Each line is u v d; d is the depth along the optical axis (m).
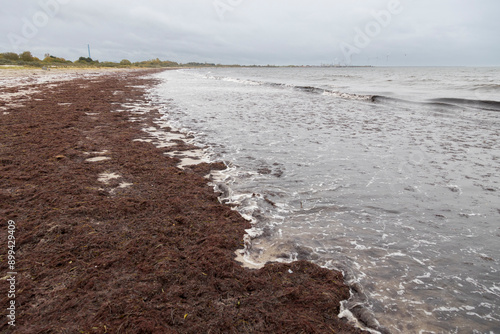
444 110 15.43
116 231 3.75
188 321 2.44
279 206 4.87
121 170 5.98
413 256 3.60
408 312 2.75
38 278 2.85
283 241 3.87
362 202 5.04
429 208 4.82
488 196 5.23
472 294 2.99
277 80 46.09
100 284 2.80
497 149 8.15
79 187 4.96
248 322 2.49
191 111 14.36
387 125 11.57
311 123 11.88
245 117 13.06
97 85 25.98
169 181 5.55
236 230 4.02
